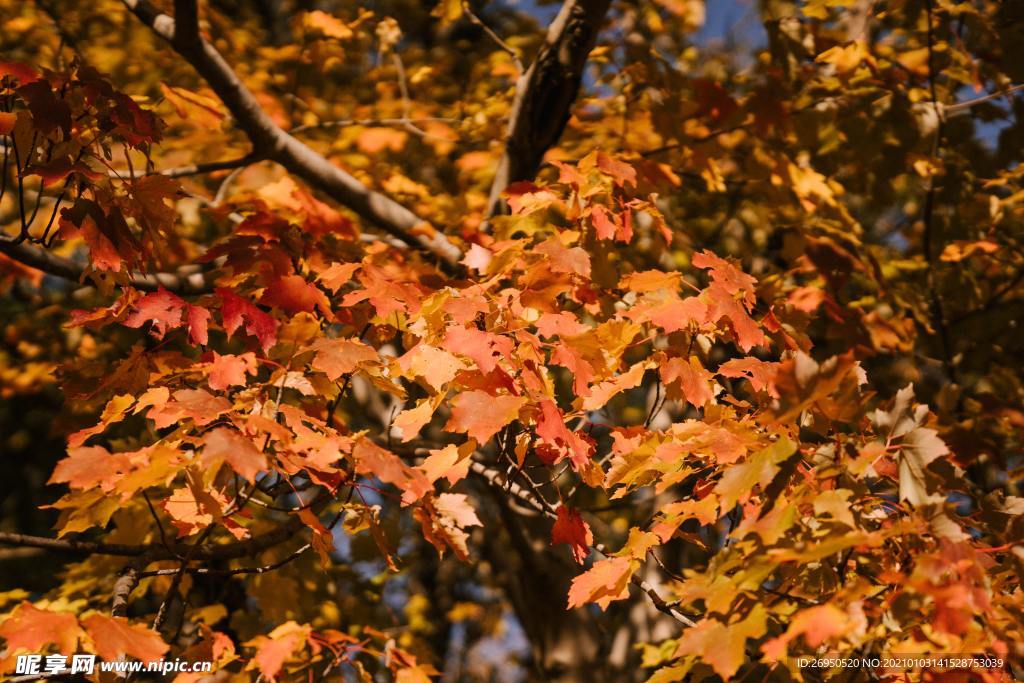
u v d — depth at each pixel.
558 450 2.38
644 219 3.63
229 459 1.73
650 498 4.15
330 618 4.11
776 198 3.78
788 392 1.59
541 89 3.57
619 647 4.67
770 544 1.59
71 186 2.42
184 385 2.54
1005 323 4.28
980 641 1.61
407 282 2.49
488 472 2.85
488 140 4.14
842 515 1.59
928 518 1.61
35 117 2.19
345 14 4.18
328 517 5.34
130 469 1.94
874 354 3.74
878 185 3.80
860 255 3.81
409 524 6.89
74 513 2.19
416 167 4.71
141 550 2.81
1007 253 4.17
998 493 1.94
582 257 2.27
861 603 1.54
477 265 2.50
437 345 2.29
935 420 2.15
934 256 4.24
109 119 2.38
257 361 2.16
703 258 2.42
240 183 4.17
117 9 3.93
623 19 4.21
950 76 3.72
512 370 2.20
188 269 3.64
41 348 4.90
